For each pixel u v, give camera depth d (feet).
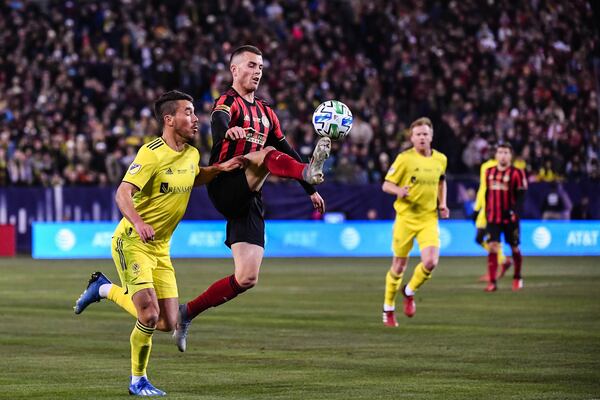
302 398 71.36
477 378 79.66
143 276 72.49
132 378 73.31
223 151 82.53
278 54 308.40
